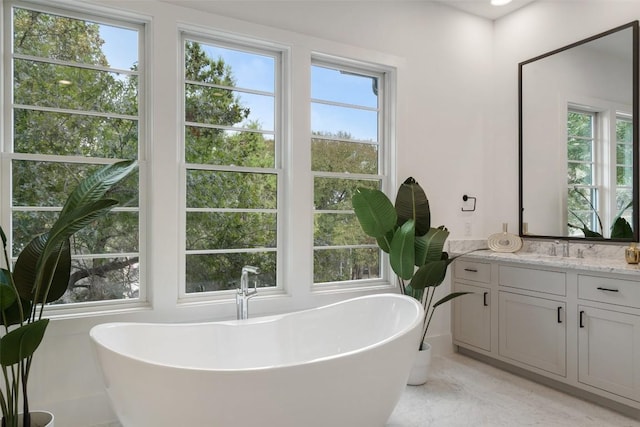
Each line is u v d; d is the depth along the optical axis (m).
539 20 3.15
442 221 3.25
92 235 2.16
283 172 2.67
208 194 2.45
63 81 2.11
